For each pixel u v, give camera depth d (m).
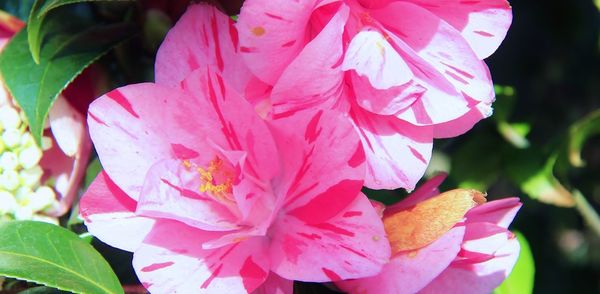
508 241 0.31
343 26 0.27
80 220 0.32
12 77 0.31
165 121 0.28
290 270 0.28
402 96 0.29
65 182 0.32
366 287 0.29
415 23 0.29
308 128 0.27
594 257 0.62
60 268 0.28
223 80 0.27
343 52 0.29
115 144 0.28
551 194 0.40
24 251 0.28
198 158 0.29
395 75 0.28
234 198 0.29
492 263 0.31
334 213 0.28
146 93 0.28
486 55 0.30
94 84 0.33
